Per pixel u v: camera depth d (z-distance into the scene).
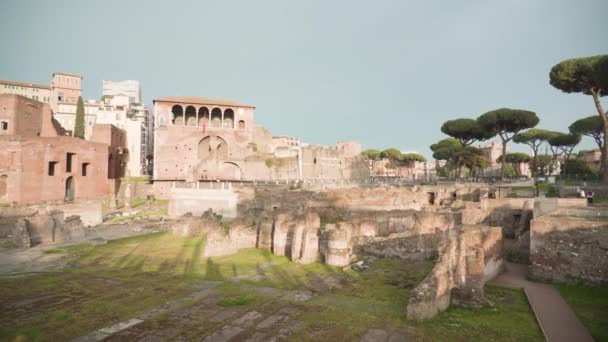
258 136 103.06
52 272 25.89
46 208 43.12
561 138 87.56
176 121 98.25
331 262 27.09
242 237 34.31
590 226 22.14
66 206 47.19
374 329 15.96
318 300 19.70
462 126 85.56
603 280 21.34
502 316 17.50
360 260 28.03
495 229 25.47
